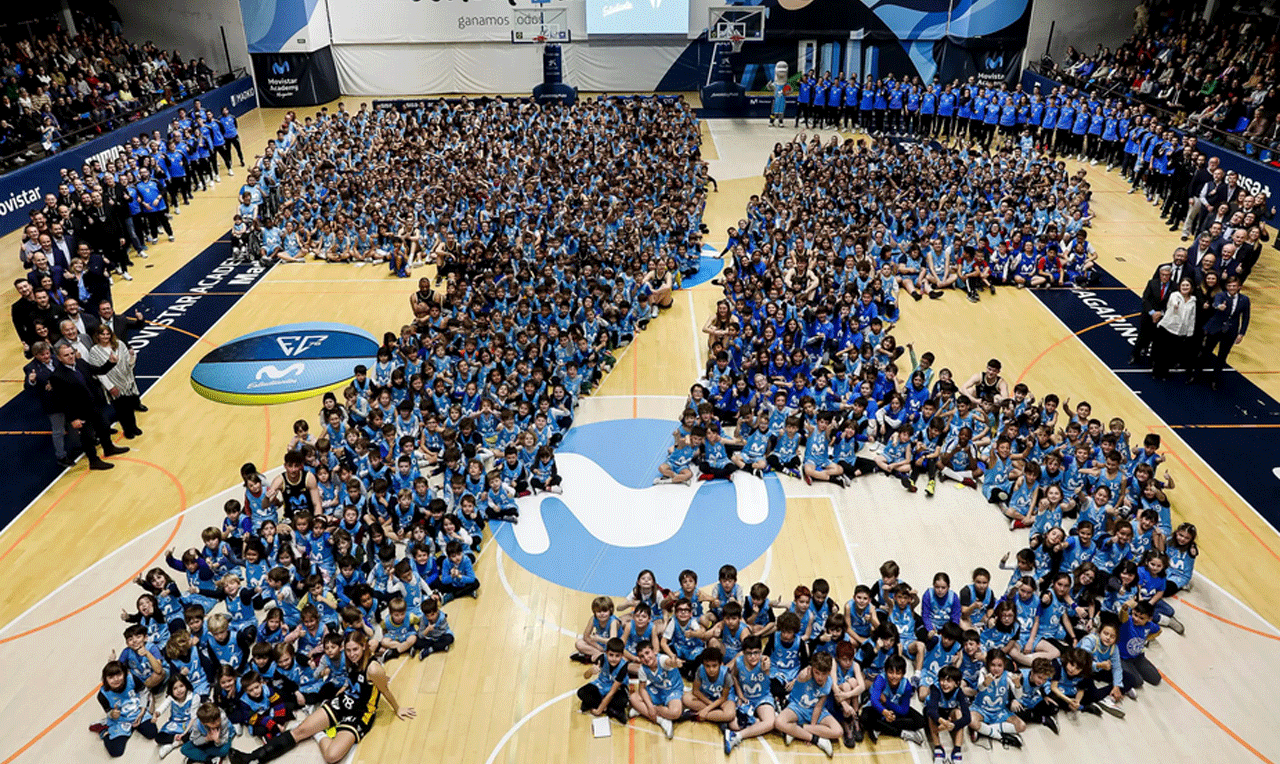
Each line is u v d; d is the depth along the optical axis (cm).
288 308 2042
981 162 2745
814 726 927
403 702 983
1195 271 1609
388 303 2073
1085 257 2144
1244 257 1850
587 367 1672
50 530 1279
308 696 959
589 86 4366
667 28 4209
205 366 1758
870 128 3678
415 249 2312
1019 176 2583
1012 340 1856
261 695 931
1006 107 3338
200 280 2212
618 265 1941
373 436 1408
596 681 972
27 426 1548
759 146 3522
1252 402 1597
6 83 2728
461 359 1589
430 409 1435
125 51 3531
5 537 1264
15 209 2395
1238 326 1592
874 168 2783
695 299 2108
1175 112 3072
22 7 3338
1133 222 2548
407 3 4144
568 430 1530
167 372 1744
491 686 1007
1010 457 1312
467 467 1252
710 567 1193
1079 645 960
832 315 1755
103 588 1166
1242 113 2786
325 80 4178
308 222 2417
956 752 905
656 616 1020
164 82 3447
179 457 1462
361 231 2325
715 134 3741
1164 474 1380
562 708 978
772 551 1221
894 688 921
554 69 3891
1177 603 1118
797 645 958
